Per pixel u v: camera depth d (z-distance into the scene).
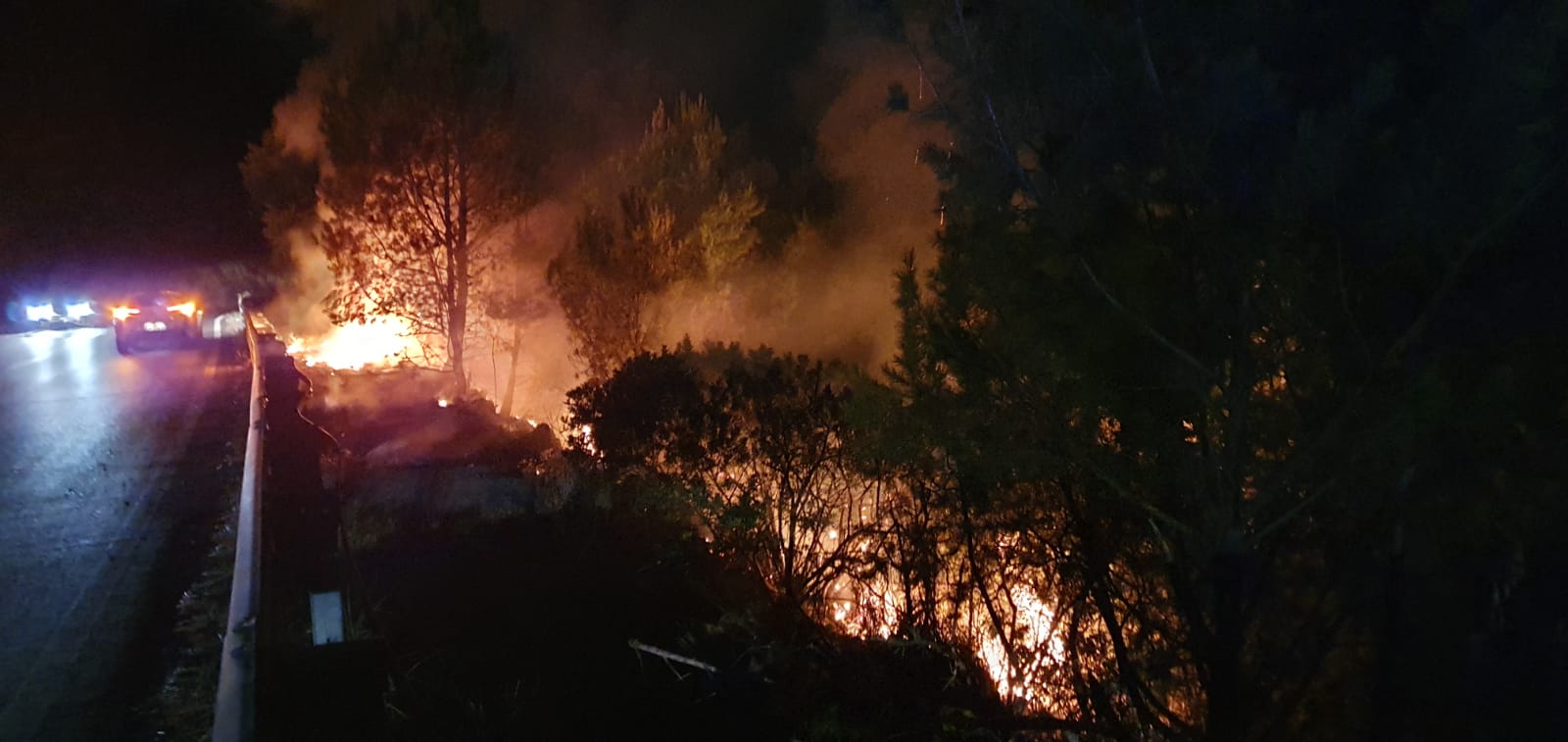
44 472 10.41
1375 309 3.59
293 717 3.91
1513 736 3.47
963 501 5.29
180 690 5.50
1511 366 3.38
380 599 6.47
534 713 5.49
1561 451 3.38
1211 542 3.97
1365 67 3.72
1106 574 4.62
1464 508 3.50
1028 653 5.34
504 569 6.99
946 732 5.23
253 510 5.03
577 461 8.26
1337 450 3.56
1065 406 4.18
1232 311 3.76
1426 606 3.67
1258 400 3.81
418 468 9.27
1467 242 3.36
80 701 5.39
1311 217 3.56
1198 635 4.11
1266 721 4.12
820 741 5.27
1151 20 3.91
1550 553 3.43
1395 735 3.69
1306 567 4.06
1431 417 3.31
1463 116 3.44
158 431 12.48
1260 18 3.81
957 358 4.30
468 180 15.18
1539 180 3.27
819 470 6.96
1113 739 4.96
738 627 6.38
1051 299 4.14
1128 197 3.97
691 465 7.16
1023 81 4.18
